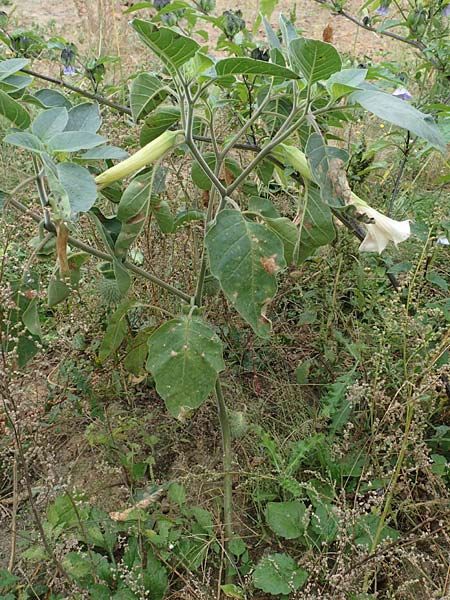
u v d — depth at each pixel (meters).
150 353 1.61
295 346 2.69
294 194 2.99
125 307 1.95
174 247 2.57
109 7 5.62
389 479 1.95
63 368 2.31
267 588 1.72
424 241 2.18
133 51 5.52
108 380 2.46
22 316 1.69
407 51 4.93
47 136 1.37
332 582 1.59
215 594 1.81
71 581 1.67
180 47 1.29
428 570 1.82
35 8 7.41
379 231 1.56
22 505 2.04
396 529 1.94
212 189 1.81
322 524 1.89
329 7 2.63
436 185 3.50
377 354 1.95
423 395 1.76
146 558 1.83
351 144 2.86
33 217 1.63
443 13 2.54
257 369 2.57
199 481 2.14
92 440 2.10
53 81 2.33
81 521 1.88
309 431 2.21
